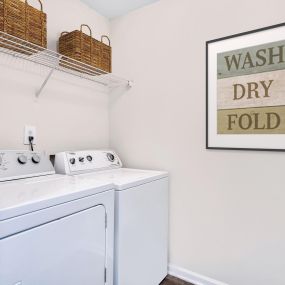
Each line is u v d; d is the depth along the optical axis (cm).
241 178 160
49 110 175
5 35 125
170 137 190
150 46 201
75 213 104
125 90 217
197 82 177
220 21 167
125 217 135
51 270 94
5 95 149
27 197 93
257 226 154
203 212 175
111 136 226
